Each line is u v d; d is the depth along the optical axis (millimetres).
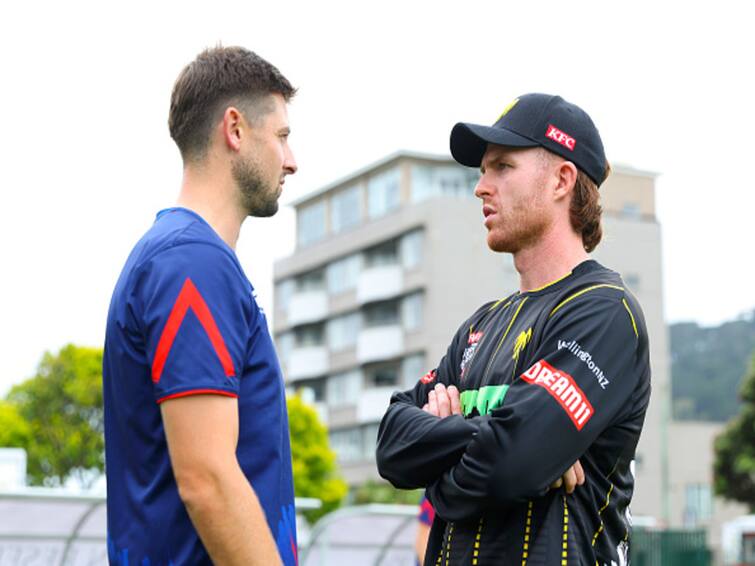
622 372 2953
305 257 56062
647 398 3098
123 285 2758
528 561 2854
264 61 2977
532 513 2891
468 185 52312
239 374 2684
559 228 3189
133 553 2691
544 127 3189
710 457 49562
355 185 54781
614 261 47062
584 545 2910
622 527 3043
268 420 2762
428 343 46375
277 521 2744
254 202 2936
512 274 47281
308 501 12312
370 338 49125
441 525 3143
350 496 50250
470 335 3336
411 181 51500
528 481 2791
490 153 3230
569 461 2828
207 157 2889
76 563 11508
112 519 2770
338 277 53500
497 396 3045
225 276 2705
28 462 36406
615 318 2982
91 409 37250
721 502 49281
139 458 2709
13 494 10359
